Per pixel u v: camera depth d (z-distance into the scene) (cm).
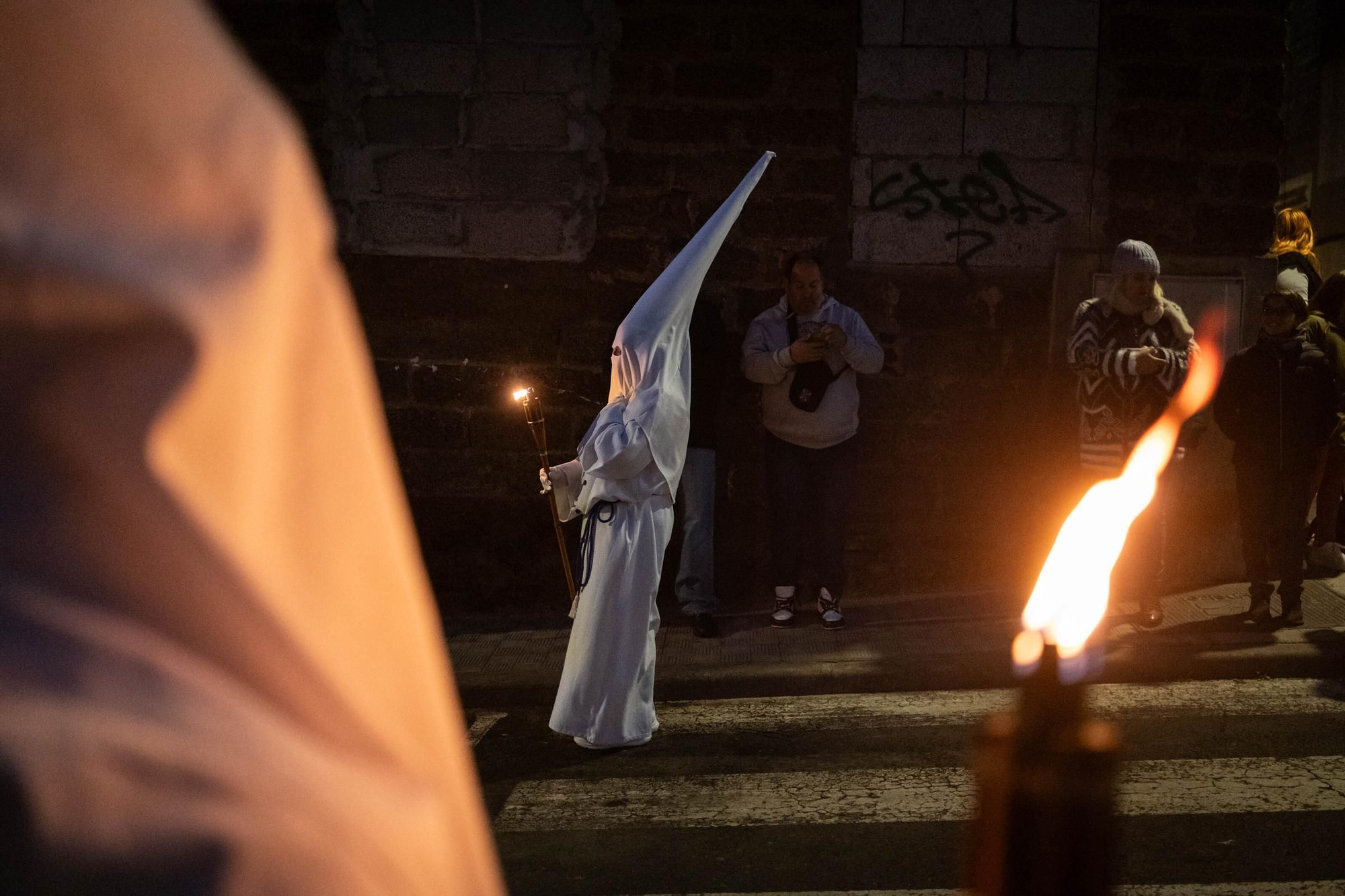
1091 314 685
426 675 44
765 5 745
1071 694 68
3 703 33
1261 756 507
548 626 739
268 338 38
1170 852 419
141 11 38
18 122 36
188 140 38
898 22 747
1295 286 767
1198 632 661
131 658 35
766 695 627
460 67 753
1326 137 1131
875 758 525
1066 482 763
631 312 560
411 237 764
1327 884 395
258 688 38
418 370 767
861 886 405
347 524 41
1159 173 755
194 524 36
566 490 571
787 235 759
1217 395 680
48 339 35
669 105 753
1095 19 746
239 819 35
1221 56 750
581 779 513
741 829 455
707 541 704
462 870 43
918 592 772
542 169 758
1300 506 662
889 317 763
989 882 69
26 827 33
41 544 35
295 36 754
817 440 709
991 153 754
